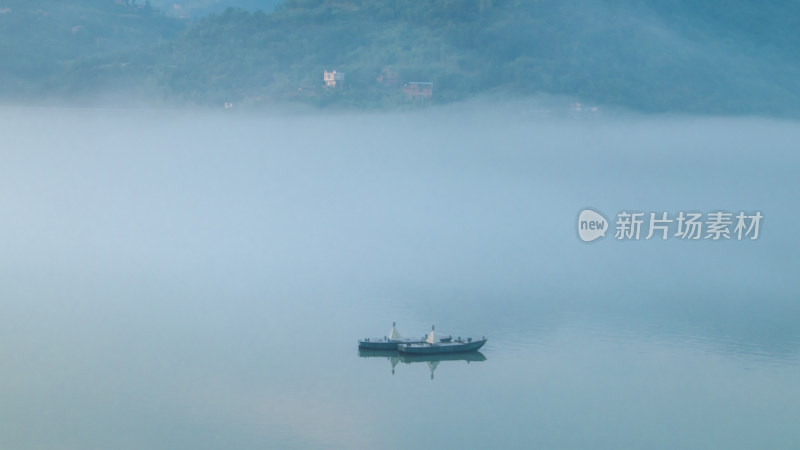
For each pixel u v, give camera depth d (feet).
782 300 329.93
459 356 260.62
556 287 345.92
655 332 287.07
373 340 264.11
